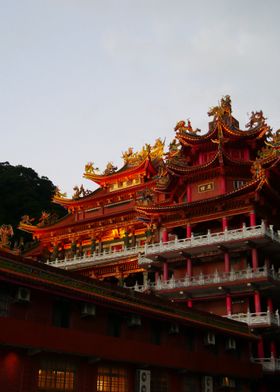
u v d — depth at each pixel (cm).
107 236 8575
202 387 4203
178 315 4062
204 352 4366
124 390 3484
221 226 6388
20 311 2944
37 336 2858
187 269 6219
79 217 9225
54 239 9244
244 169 6431
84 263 8012
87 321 3366
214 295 5959
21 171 15475
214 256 6141
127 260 7250
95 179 9212
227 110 6988
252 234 5688
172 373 3944
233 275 5744
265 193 6019
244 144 6881
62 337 3011
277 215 6544
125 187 8869
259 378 4991
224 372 4416
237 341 4934
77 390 3148
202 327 4238
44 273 3055
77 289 3212
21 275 2864
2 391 2700
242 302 5881
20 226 9688
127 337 3672
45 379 2969
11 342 2703
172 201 7125
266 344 5734
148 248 6456
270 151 6116
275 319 5425
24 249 9906
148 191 7619
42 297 3094
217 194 6475
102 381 3341
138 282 7469
